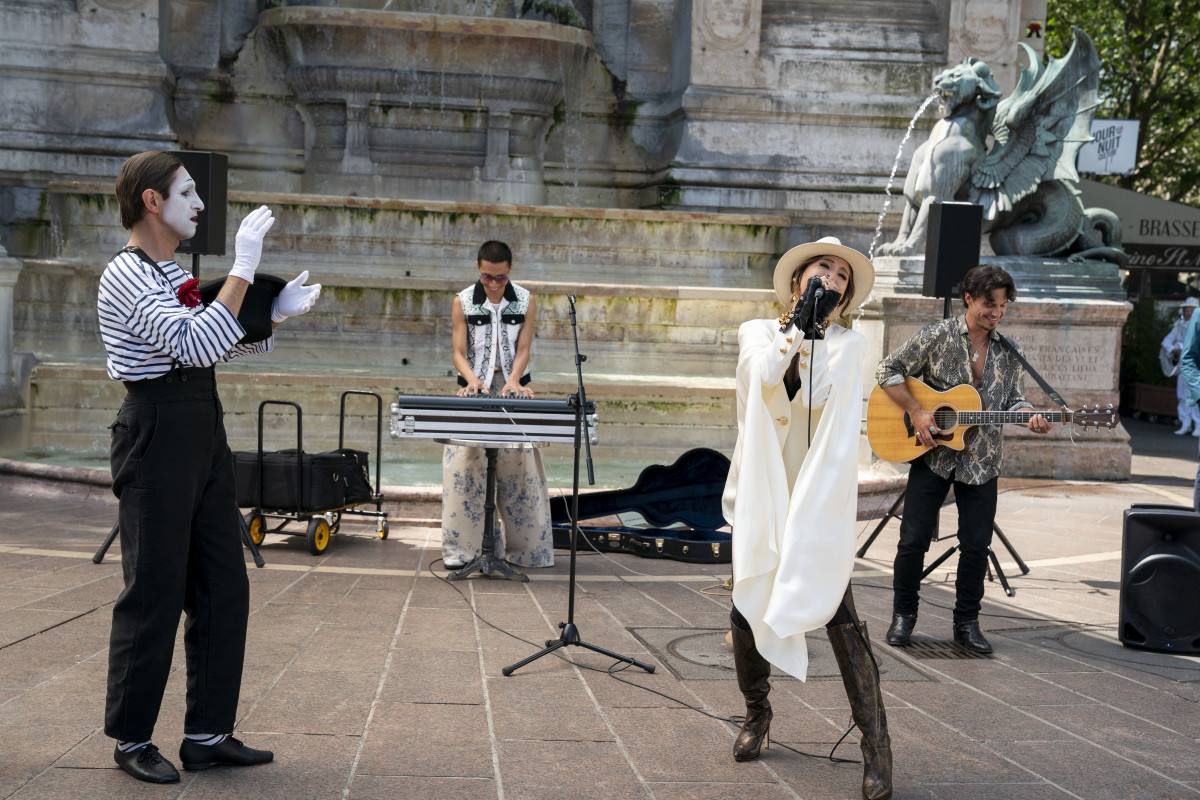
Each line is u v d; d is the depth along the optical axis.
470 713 3.74
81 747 3.27
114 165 13.09
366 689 3.95
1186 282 24.25
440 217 12.13
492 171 14.53
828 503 3.15
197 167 6.59
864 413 10.02
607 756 3.39
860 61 14.54
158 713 3.27
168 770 3.05
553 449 10.05
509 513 6.30
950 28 14.51
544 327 11.01
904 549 4.98
